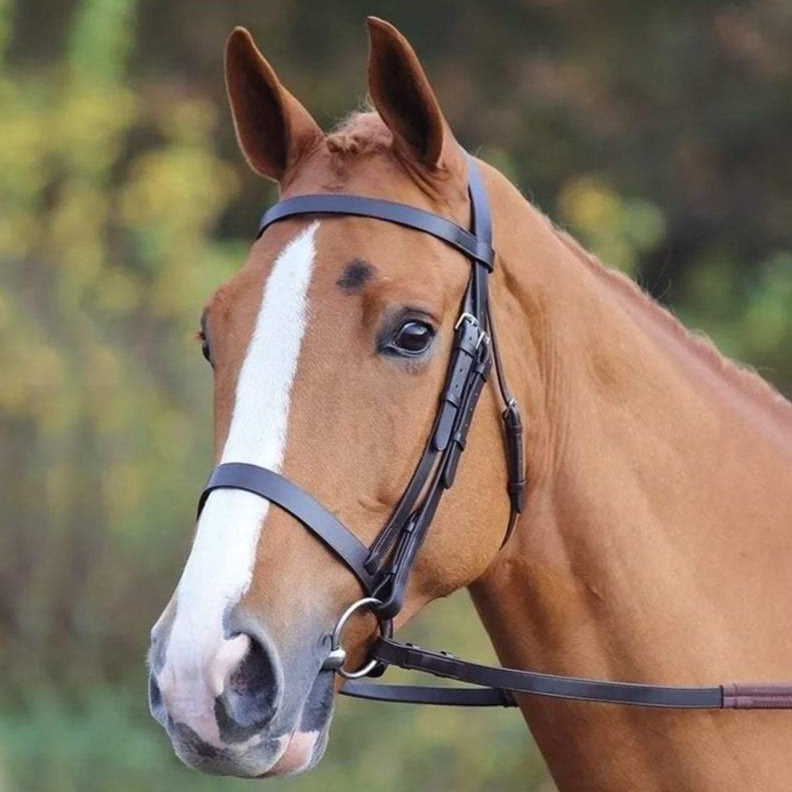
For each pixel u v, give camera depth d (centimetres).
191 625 444
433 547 494
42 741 1266
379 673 503
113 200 1581
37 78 1605
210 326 493
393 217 496
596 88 2642
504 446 512
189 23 2536
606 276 569
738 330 2170
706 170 2650
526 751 1220
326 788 1228
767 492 548
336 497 467
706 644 526
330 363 472
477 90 2625
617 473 531
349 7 2636
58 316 1405
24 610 1363
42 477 1369
